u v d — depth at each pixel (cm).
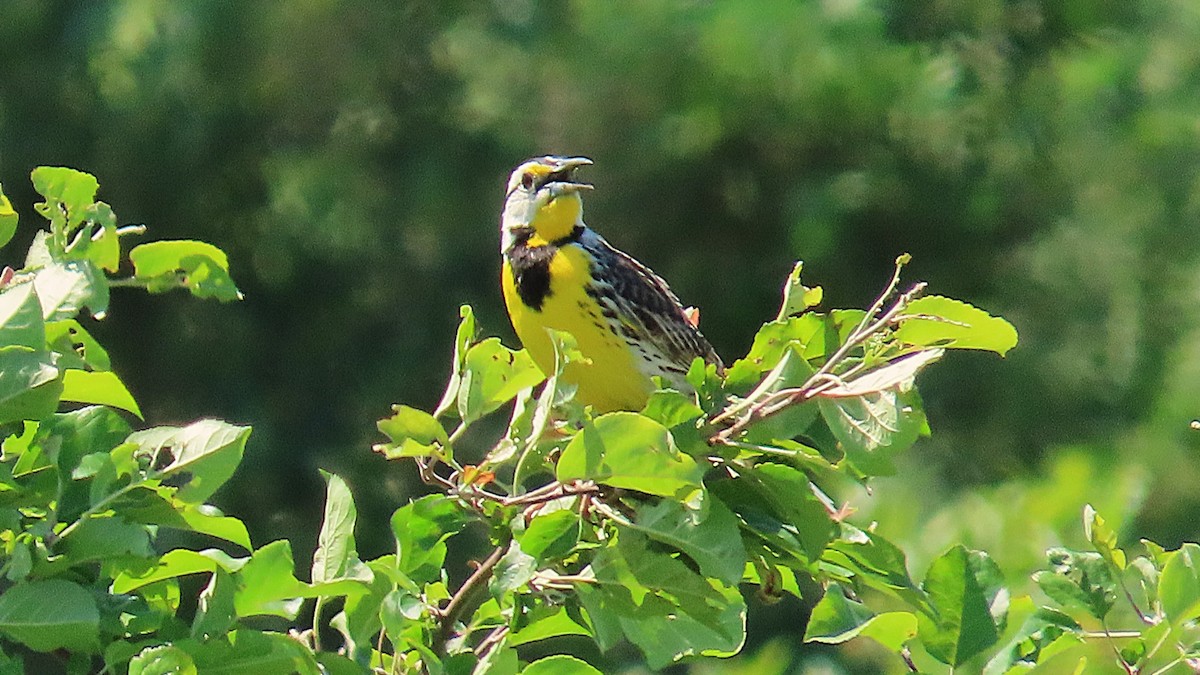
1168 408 1391
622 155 1650
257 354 1727
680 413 452
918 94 1647
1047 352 1703
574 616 480
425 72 1739
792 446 458
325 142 1742
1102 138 1795
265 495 1638
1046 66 1792
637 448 431
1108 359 1703
